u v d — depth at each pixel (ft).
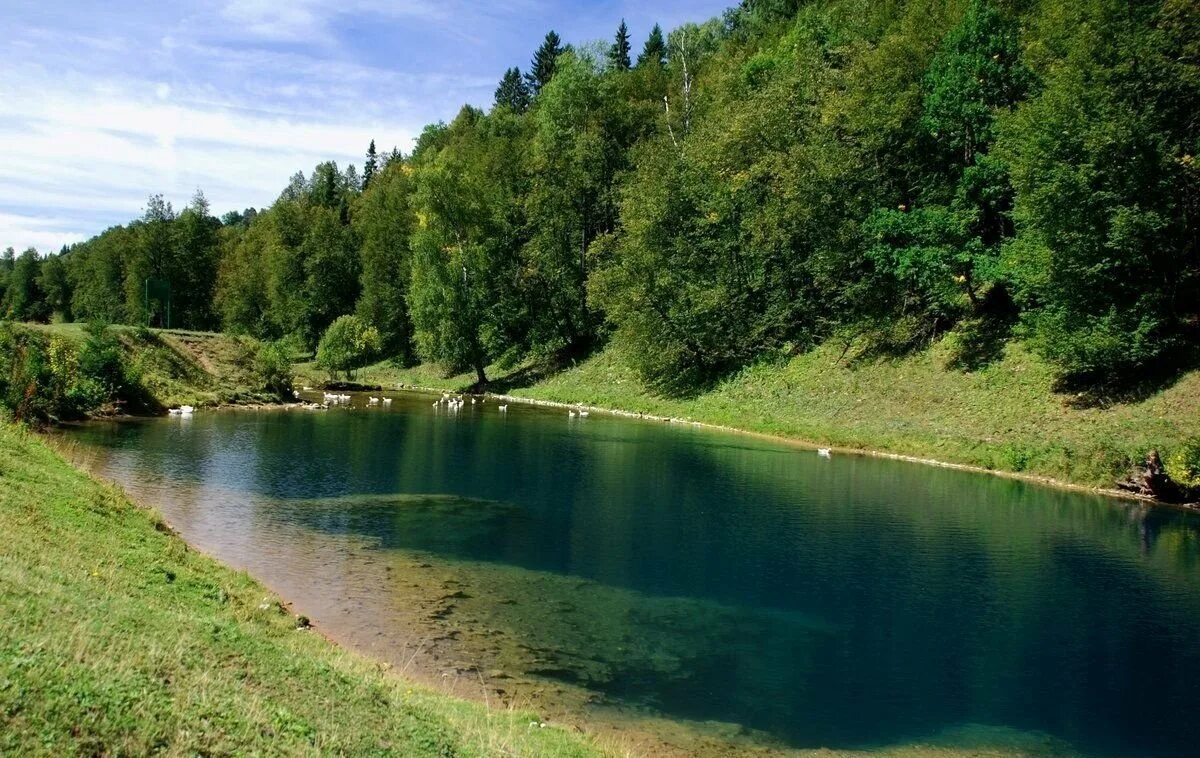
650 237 187.01
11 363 113.09
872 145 158.10
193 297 310.45
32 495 44.06
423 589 51.98
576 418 165.37
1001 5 153.89
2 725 17.10
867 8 205.26
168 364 159.33
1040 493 94.79
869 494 92.22
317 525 66.95
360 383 244.42
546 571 58.03
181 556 45.93
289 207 352.08
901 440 124.67
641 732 35.04
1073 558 67.05
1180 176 105.50
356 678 30.76
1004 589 58.39
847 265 164.96
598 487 90.94
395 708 28.60
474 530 68.59
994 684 42.50
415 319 237.04
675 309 181.57
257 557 55.67
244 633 31.76
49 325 150.71
